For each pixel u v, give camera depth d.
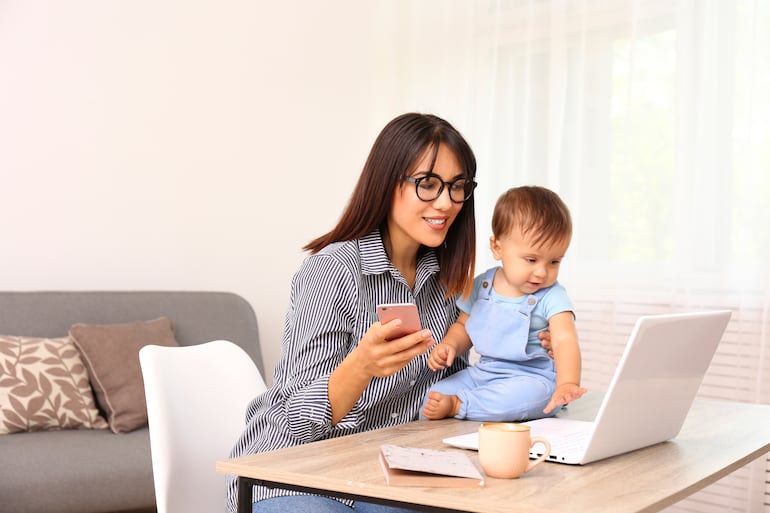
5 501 2.51
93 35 3.67
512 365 1.72
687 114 3.20
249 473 1.20
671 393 1.37
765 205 3.00
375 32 4.52
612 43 3.46
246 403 1.79
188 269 3.94
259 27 4.16
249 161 4.13
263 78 4.18
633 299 3.35
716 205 3.12
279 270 4.23
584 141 3.49
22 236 3.49
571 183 3.56
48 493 2.57
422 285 1.76
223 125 4.05
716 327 1.41
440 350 1.71
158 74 3.86
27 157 3.50
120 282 3.74
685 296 3.19
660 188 3.30
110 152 3.72
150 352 1.62
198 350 1.76
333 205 4.41
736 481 3.01
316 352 1.56
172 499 1.54
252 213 4.14
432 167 1.62
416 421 1.65
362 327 1.62
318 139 4.35
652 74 3.33
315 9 4.34
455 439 1.38
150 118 3.83
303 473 1.15
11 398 2.88
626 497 1.06
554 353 1.68
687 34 3.21
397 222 1.68
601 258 3.45
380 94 4.48
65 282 3.60
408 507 1.10
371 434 1.47
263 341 4.17
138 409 3.04
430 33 4.20
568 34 3.58
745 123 3.08
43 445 2.74
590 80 3.50
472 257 1.79
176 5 3.91
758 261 3.01
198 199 3.97
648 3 3.34
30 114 3.51
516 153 3.78
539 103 3.70
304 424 1.46
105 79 3.71
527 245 1.70
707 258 3.14
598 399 1.96
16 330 3.16
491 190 3.86
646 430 1.36
